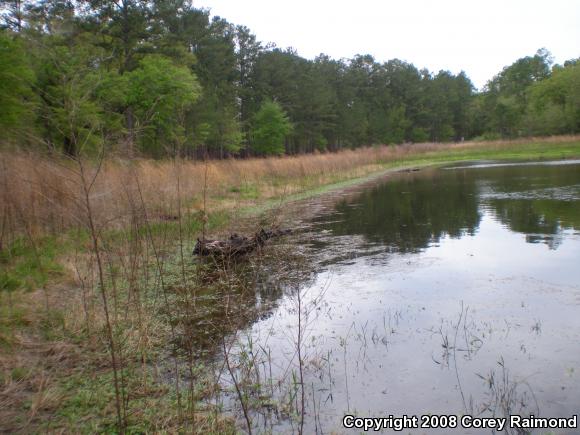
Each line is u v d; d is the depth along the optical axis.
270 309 6.26
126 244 8.05
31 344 4.94
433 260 8.49
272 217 12.91
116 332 5.25
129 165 7.48
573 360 4.66
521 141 50.03
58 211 8.05
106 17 25.62
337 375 4.52
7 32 14.23
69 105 4.10
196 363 4.78
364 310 6.15
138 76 22.31
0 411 3.82
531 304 6.14
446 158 44.78
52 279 6.87
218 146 40.25
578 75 53.12
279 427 3.74
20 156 8.89
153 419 3.79
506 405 3.95
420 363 4.71
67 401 4.03
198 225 10.83
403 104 82.62
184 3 40.78
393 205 15.70
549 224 11.22
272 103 48.56
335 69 74.44
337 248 9.70
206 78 42.59
